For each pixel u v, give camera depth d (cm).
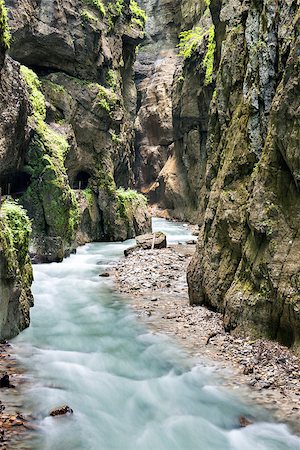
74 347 1011
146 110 4894
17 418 675
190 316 1213
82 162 2695
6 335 1018
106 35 3044
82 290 1548
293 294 887
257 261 1001
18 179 2028
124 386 830
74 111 2619
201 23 4134
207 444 662
